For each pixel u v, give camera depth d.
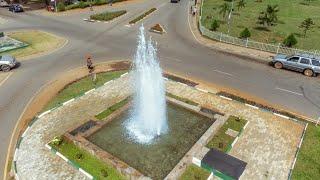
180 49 39.44
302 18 56.41
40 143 20.94
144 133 21.69
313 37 45.72
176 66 34.03
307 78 32.34
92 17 52.00
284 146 21.08
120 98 26.80
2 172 18.69
